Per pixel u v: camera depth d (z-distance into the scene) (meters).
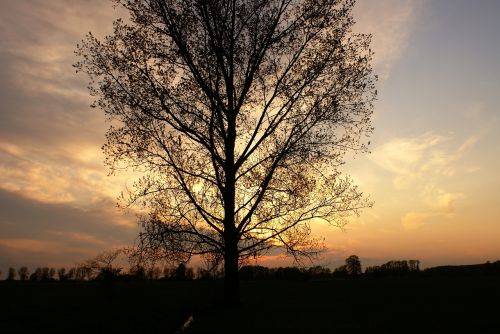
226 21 26.39
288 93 25.69
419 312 26.73
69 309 33.25
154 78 25.25
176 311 29.11
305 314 25.44
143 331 22.00
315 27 25.73
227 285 25.78
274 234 25.36
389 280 69.38
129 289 52.03
